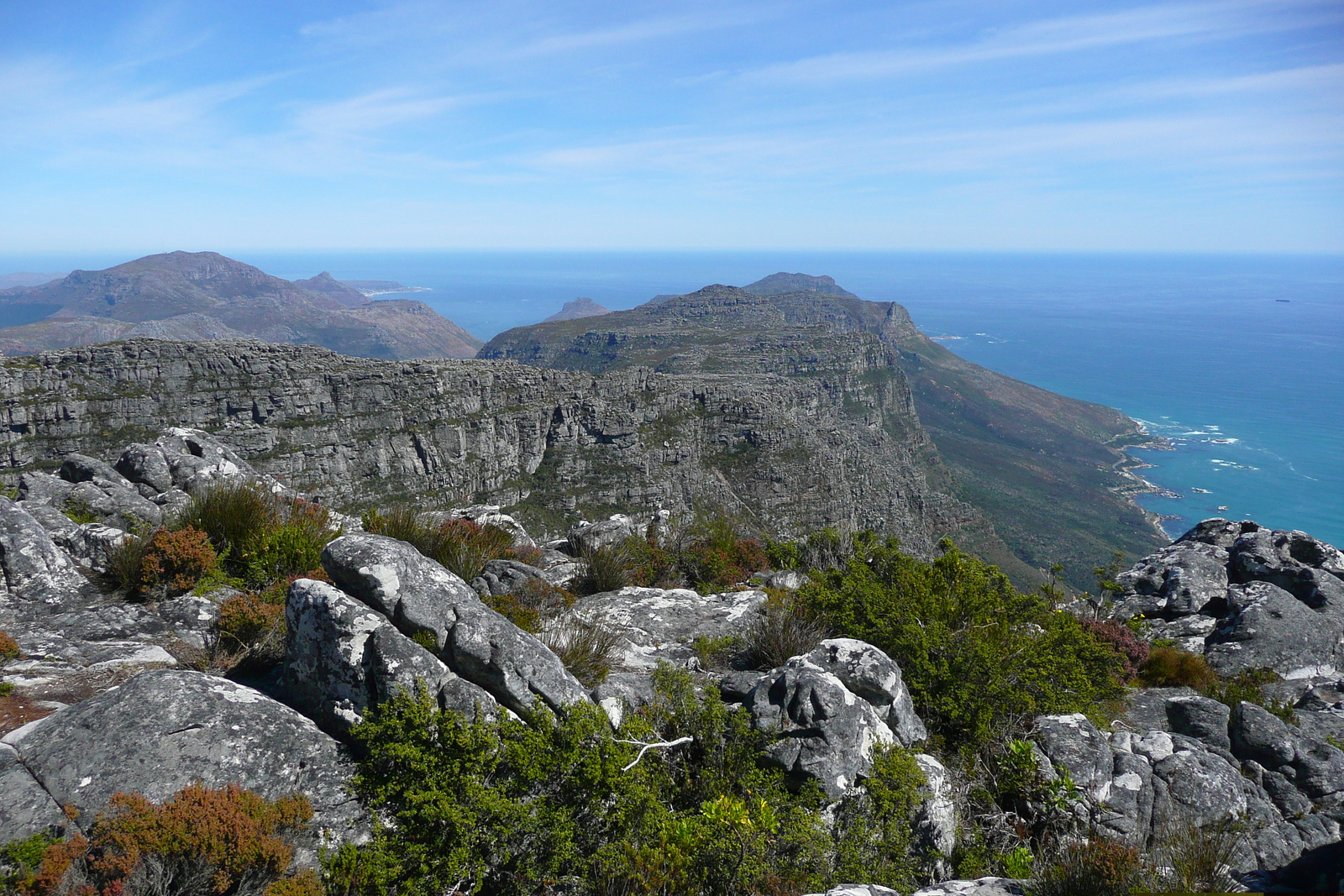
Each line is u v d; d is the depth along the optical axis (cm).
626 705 850
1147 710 1258
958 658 1053
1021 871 762
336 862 584
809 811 755
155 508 1322
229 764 615
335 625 696
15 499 1227
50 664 784
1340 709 1352
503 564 1329
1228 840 856
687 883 647
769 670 1061
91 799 555
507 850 636
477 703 692
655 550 1645
